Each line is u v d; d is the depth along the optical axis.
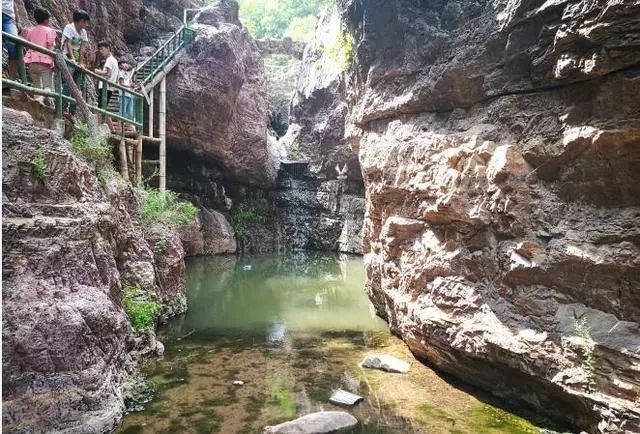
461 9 7.82
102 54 10.92
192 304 12.20
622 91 5.17
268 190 23.34
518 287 6.29
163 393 6.64
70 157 6.24
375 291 11.09
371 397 6.66
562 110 5.97
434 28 8.31
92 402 5.36
